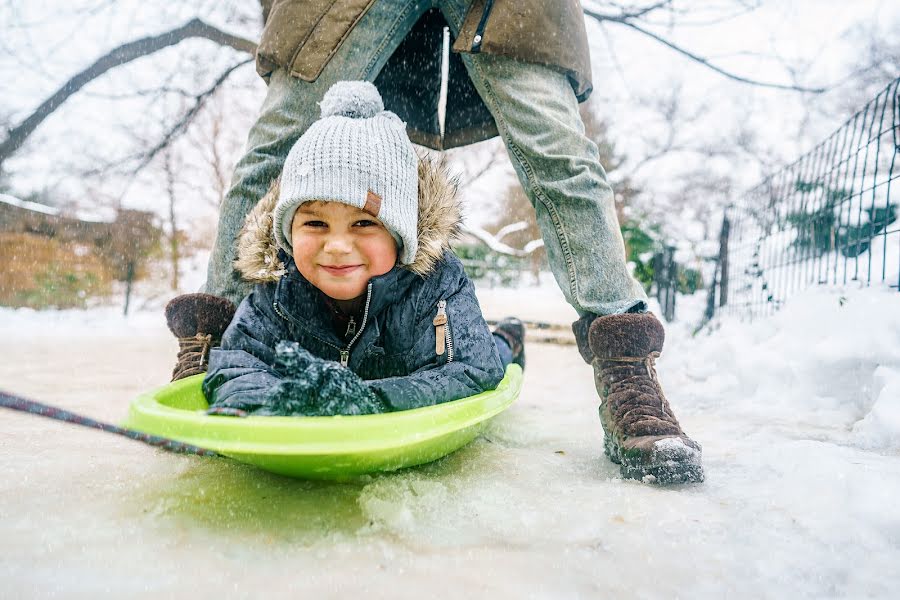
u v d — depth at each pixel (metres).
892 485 1.24
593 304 1.69
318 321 1.67
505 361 2.13
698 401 2.47
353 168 1.54
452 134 2.40
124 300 9.35
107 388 2.60
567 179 1.71
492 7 1.76
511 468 1.52
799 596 0.91
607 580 0.95
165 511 1.18
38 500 1.21
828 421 2.04
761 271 4.24
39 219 8.60
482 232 13.37
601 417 1.64
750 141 14.94
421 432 1.24
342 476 1.33
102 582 0.91
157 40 5.88
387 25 1.92
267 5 2.21
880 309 2.31
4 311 6.90
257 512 1.19
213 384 1.48
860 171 3.47
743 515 1.19
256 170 1.89
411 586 0.92
